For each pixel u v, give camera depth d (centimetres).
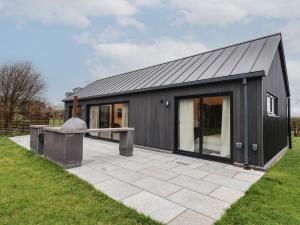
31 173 440
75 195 335
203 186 387
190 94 650
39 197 323
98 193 343
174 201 323
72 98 1284
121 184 394
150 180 418
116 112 973
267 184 394
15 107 1716
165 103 722
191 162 572
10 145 820
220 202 320
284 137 900
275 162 591
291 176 448
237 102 542
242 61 616
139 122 827
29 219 261
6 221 256
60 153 512
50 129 564
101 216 273
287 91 955
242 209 295
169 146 706
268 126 568
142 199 329
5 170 461
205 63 749
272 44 657
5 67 1889
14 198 317
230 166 532
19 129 1329
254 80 513
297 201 322
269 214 281
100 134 1071
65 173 446
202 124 628
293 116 1705
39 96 2089
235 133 543
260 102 502
